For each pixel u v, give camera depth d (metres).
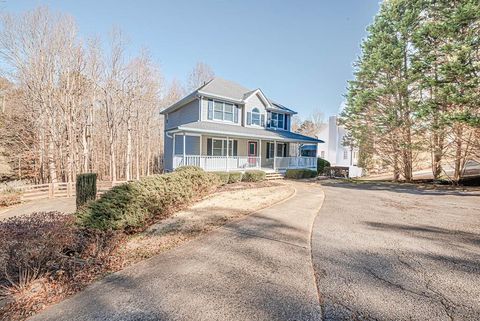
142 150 30.86
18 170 22.16
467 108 10.99
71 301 3.17
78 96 21.48
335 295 3.04
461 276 3.46
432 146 14.23
